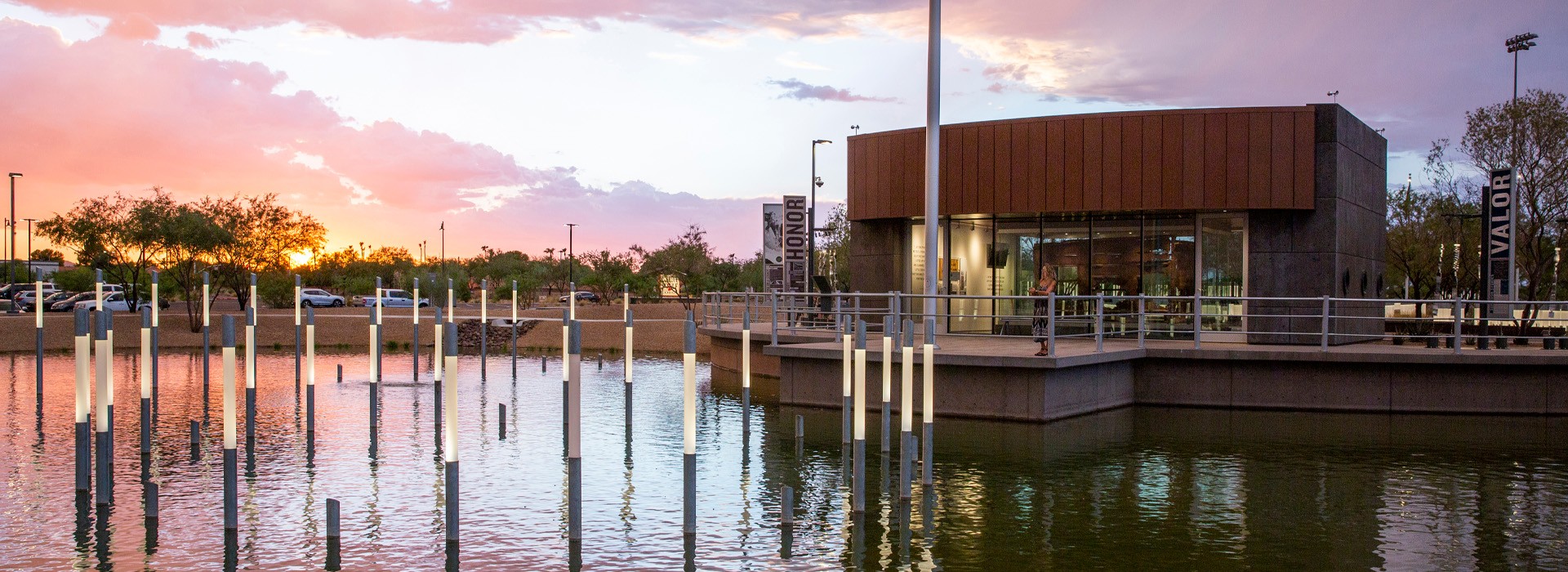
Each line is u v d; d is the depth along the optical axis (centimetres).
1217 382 2006
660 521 1118
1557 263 3850
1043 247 2506
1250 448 1568
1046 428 1738
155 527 1089
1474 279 4288
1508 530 1098
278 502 1206
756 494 1249
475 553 991
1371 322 2608
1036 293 1952
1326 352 1936
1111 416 1888
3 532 1069
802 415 1916
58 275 7206
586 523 1106
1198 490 1277
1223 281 2370
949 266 2581
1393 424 1809
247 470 1392
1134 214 2419
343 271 8575
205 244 4391
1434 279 4462
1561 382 1919
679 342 3941
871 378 1938
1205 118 2305
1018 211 2417
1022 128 2414
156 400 2086
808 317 3034
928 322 1298
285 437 1666
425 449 1558
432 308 5366
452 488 1020
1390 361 1914
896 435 1680
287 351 3681
